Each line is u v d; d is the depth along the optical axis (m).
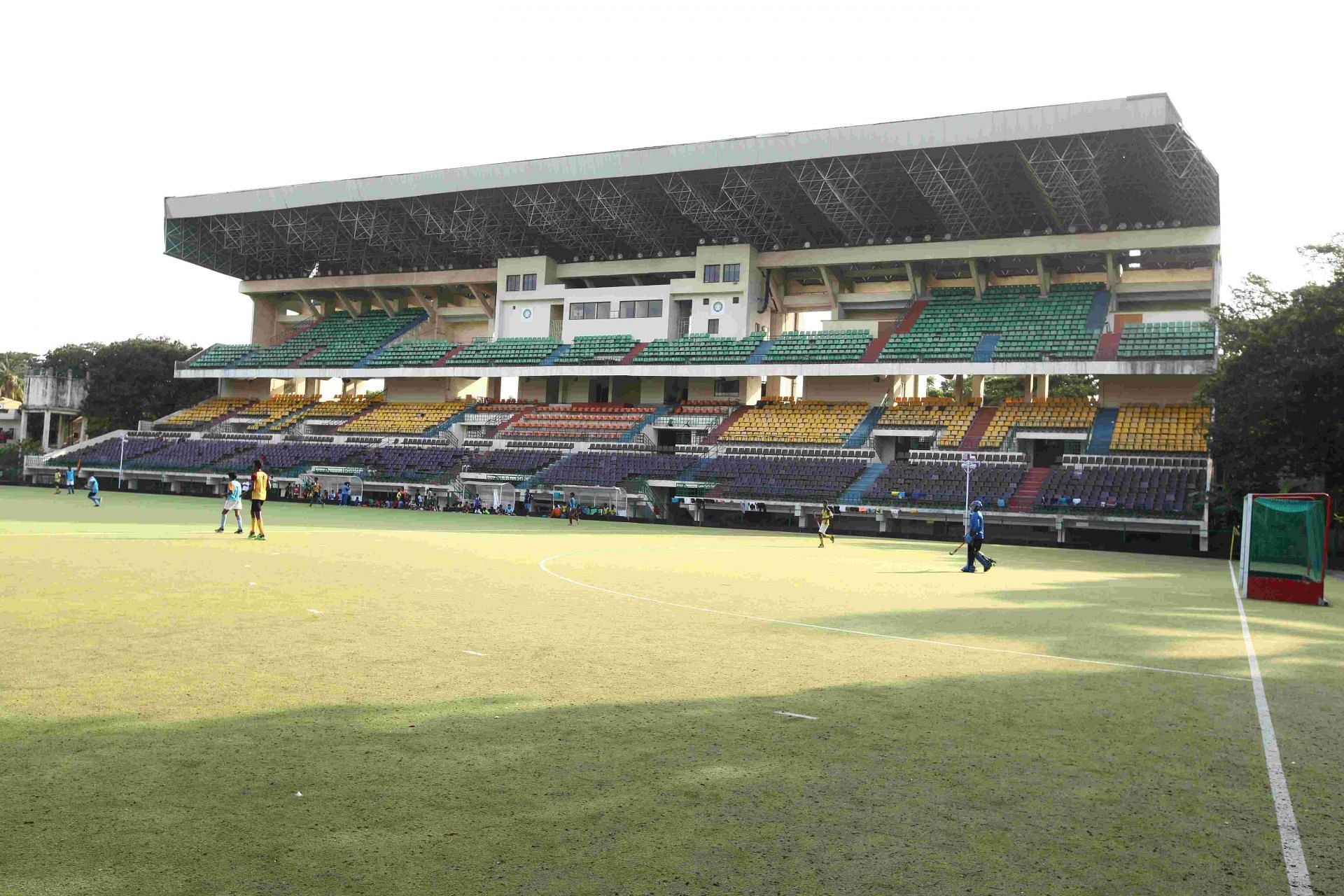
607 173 52.09
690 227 58.81
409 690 7.14
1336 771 5.71
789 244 58.69
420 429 59.69
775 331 60.59
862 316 58.97
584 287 65.69
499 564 18.94
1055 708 7.16
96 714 6.15
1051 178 45.59
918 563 24.03
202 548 19.70
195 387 77.19
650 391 60.44
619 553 23.77
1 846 4.03
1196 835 4.55
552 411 59.25
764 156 48.28
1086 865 4.14
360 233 62.06
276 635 9.36
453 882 3.80
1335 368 28.02
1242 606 15.81
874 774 5.39
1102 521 37.88
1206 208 45.75
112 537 22.11
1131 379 48.19
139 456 61.44
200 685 7.06
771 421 52.69
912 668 8.67
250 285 71.00
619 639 9.83
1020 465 43.06
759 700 7.16
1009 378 72.00
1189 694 7.86
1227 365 33.81
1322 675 9.01
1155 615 13.83
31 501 40.59
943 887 3.87
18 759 5.19
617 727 6.23
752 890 3.79
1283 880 4.04
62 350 82.25
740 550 27.05
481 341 62.69
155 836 4.20
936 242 52.28
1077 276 54.09
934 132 44.47
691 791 5.00
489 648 9.02
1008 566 24.25
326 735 5.84
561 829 4.42
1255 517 17.67
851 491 43.97
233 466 58.06
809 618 12.05
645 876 3.90
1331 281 30.08
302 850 4.08
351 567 16.84
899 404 52.62
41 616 10.06
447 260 66.50
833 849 4.25
